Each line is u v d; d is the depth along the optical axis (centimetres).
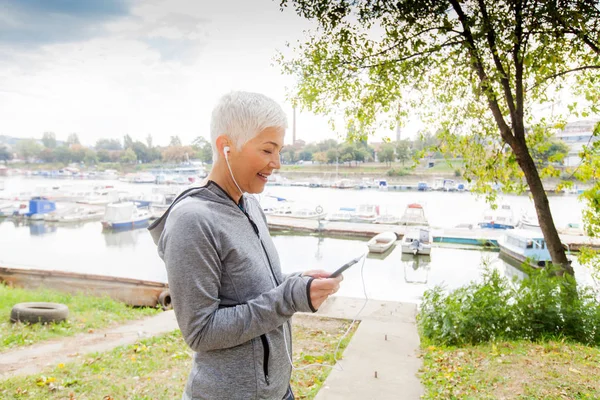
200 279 130
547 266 805
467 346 675
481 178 934
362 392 488
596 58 726
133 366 576
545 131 892
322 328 814
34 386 498
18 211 4522
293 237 3409
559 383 472
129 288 1116
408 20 772
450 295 759
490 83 748
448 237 3089
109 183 9356
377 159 11794
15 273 1186
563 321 703
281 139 150
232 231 142
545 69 733
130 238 3566
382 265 2484
